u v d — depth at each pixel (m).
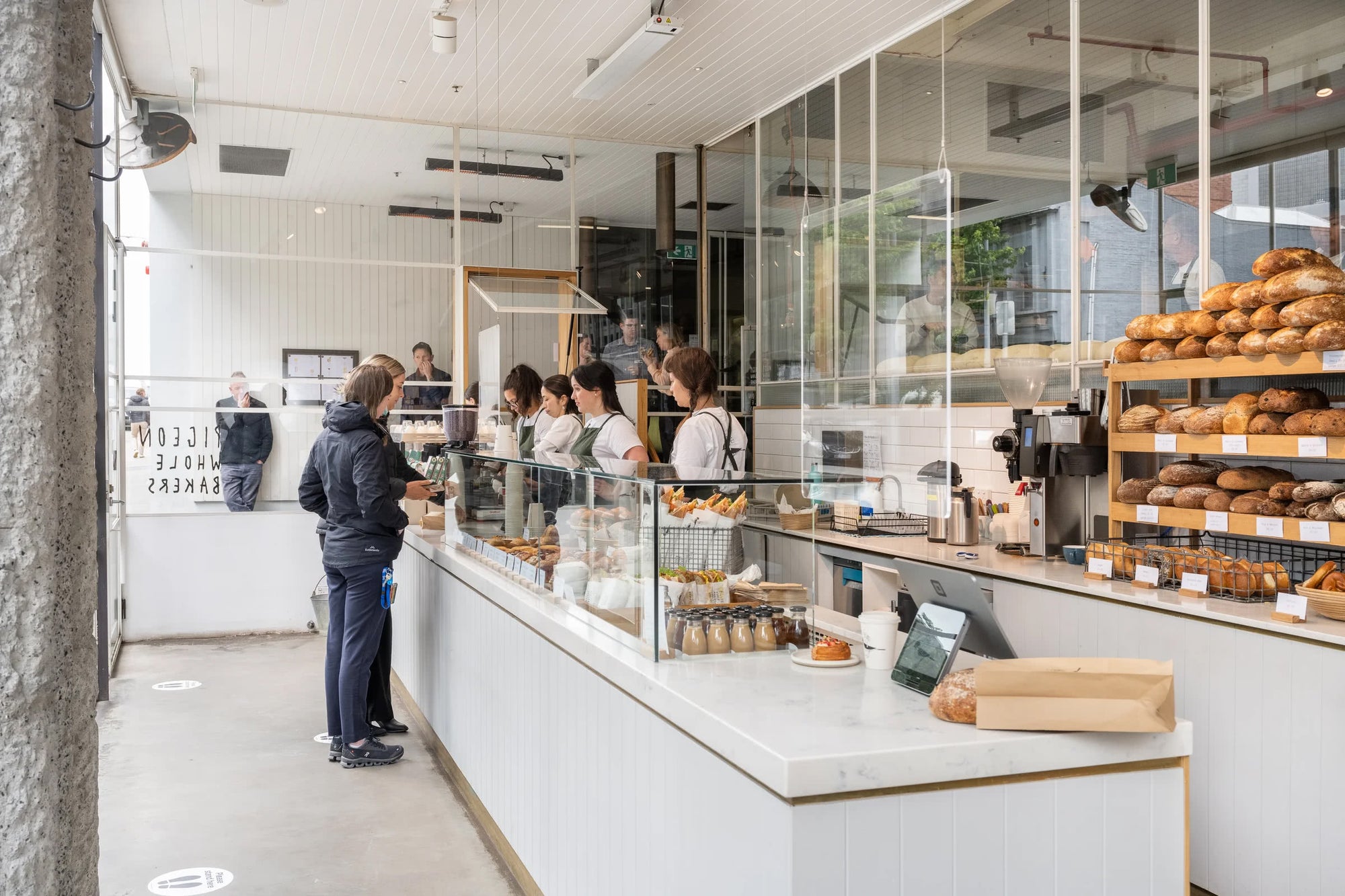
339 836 3.78
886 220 3.01
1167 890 1.99
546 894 3.06
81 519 1.39
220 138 7.30
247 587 7.36
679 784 2.12
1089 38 4.77
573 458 3.54
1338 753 2.80
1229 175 4.10
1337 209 3.69
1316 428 3.15
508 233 8.00
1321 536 3.12
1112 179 4.65
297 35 6.02
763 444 7.73
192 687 5.93
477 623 3.89
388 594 4.54
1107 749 1.91
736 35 6.11
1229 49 4.09
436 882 3.40
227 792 4.23
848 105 6.65
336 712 4.67
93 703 1.43
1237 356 3.43
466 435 4.77
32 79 1.27
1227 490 3.58
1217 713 3.15
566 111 7.53
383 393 4.49
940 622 2.17
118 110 6.79
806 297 3.37
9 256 1.26
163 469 7.19
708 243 8.41
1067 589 3.70
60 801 1.34
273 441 7.42
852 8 5.71
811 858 1.72
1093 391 4.29
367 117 7.64
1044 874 1.89
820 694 2.12
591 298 8.02
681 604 2.42
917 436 2.90
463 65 6.54
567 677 2.82
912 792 1.79
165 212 7.18
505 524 3.82
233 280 7.34
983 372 5.37
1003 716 1.87
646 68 6.67
